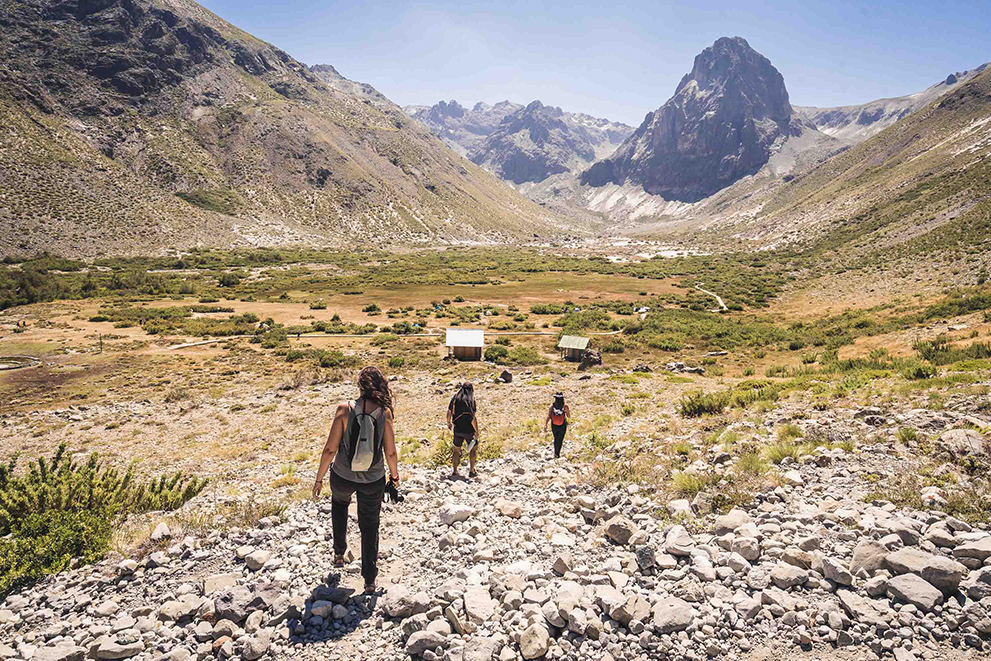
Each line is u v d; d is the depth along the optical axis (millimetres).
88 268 131000
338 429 4426
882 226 145875
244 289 108750
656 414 18469
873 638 3369
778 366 34594
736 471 7066
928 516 4828
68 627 4172
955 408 9805
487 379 35375
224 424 25375
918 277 76188
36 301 87438
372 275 136500
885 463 6762
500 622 3910
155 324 64562
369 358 47344
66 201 163750
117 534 6180
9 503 6609
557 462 10070
